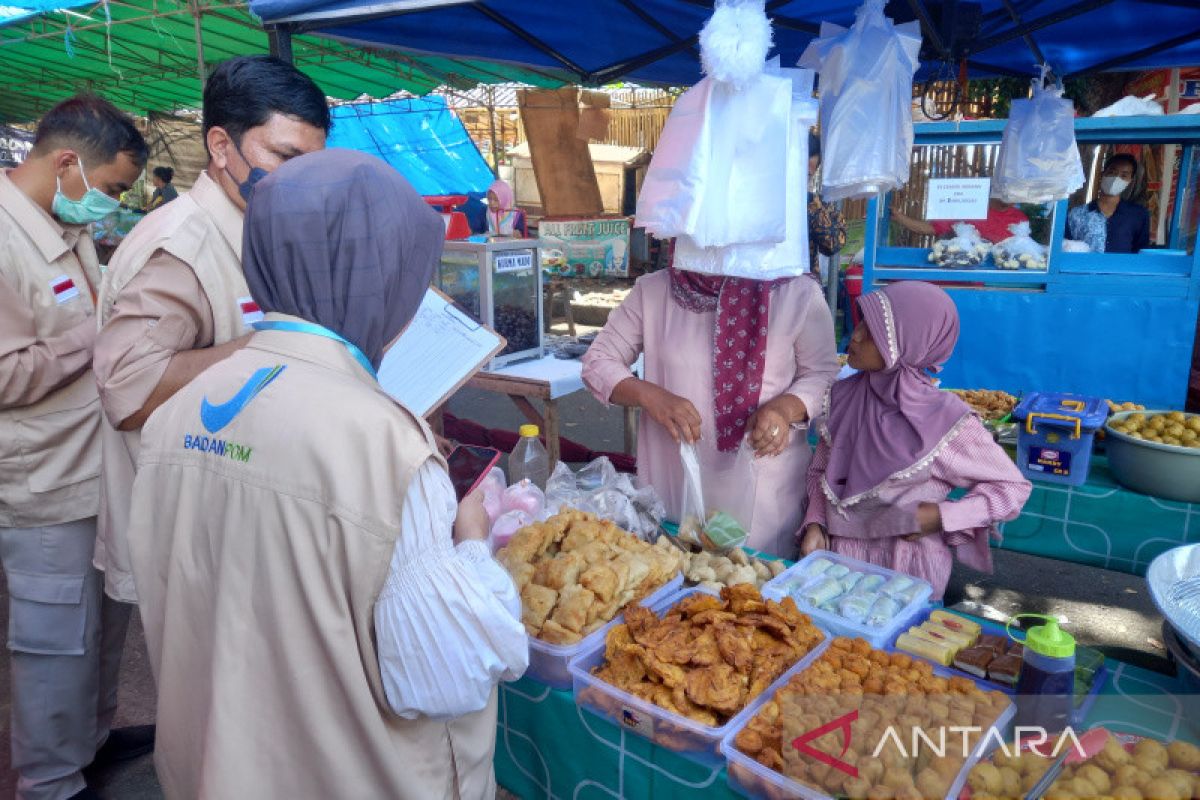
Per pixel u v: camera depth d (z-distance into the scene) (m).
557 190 11.59
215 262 1.70
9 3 6.67
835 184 2.28
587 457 4.37
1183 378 3.74
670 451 2.49
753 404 2.29
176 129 14.76
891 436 2.20
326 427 0.99
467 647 1.02
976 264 4.08
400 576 0.99
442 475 1.05
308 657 1.03
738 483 2.35
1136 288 3.75
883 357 2.17
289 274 1.06
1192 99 6.84
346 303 1.06
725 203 1.84
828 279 5.93
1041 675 1.29
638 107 13.22
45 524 2.12
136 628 3.54
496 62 3.97
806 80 1.91
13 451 2.04
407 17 3.30
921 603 1.83
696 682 1.43
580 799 1.62
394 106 13.23
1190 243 4.07
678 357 2.38
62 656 2.20
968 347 4.12
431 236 1.14
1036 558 4.23
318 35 3.03
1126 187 4.38
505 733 1.76
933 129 3.91
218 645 1.05
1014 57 4.97
